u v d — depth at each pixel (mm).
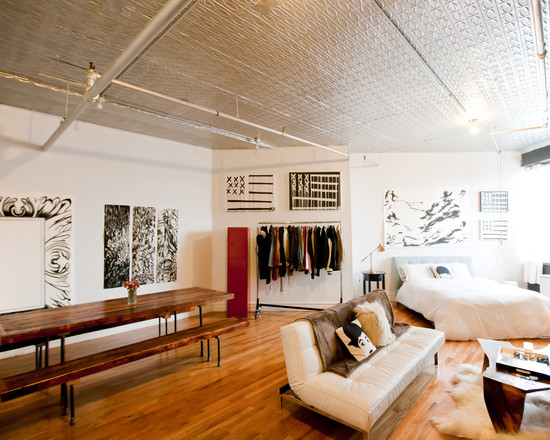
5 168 3463
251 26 2230
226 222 5418
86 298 3998
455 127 4605
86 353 3463
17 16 2078
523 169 6066
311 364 2211
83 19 2127
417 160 6148
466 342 3602
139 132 4523
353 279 6117
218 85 3160
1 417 2248
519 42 2502
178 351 3482
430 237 6082
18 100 3369
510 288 4305
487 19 2219
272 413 2262
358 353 2426
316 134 4859
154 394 2547
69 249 3869
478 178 6125
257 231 5395
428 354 2643
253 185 5441
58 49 2490
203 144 5199
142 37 1741
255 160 5465
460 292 4102
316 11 2090
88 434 2047
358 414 1808
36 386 1978
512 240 6066
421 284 4793
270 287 5359
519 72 2986
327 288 5324
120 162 4363
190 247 5121
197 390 2604
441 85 3236
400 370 2250
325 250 4977
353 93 3385
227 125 4375
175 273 4922
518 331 3623
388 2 2031
